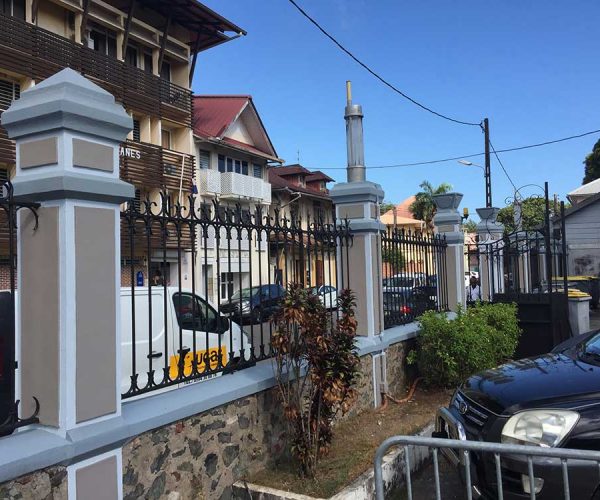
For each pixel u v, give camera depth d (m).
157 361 5.87
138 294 5.80
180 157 22.56
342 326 4.45
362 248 6.48
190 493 3.74
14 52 16.77
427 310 8.11
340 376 4.22
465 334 6.86
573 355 4.77
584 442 3.38
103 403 3.12
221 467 4.03
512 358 9.55
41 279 3.05
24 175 3.14
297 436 4.36
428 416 6.02
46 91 3.04
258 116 30.59
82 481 2.95
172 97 23.64
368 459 4.62
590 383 3.83
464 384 4.72
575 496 3.29
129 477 3.30
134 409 3.46
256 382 4.38
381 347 6.49
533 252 11.33
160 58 23.44
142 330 5.80
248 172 30.16
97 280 3.14
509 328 8.20
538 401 3.71
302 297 4.21
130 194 3.33
